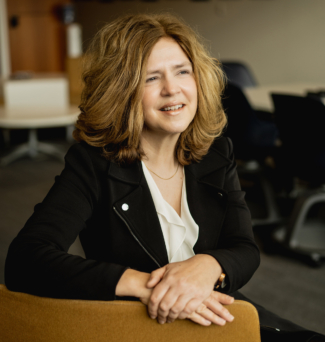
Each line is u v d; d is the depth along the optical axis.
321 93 2.81
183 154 1.05
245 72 4.23
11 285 0.80
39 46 7.75
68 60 6.20
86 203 0.94
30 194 3.67
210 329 0.72
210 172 1.06
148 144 1.01
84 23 7.96
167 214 0.98
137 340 0.73
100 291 0.75
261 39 5.77
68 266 0.78
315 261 2.49
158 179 1.03
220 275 0.82
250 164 3.05
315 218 3.07
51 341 0.73
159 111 0.94
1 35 7.21
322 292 2.24
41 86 5.33
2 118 4.12
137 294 0.75
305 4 5.18
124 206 0.95
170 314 0.72
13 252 0.82
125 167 0.99
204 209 1.02
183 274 0.76
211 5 6.21
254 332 0.71
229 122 2.95
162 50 0.92
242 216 1.05
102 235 0.97
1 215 3.21
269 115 3.46
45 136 5.61
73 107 4.89
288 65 5.55
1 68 7.35
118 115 0.94
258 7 5.70
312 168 2.38
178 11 6.61
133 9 7.03
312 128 2.28
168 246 0.98
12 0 7.23
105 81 0.93
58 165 4.51
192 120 1.03
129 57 0.90
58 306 0.72
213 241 1.01
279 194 3.57
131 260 0.96
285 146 2.54
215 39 6.32
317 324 1.96
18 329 0.74
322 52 5.14
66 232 0.88
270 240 2.82
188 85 0.95
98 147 0.99
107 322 0.72
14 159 4.71
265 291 2.25
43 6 7.64
